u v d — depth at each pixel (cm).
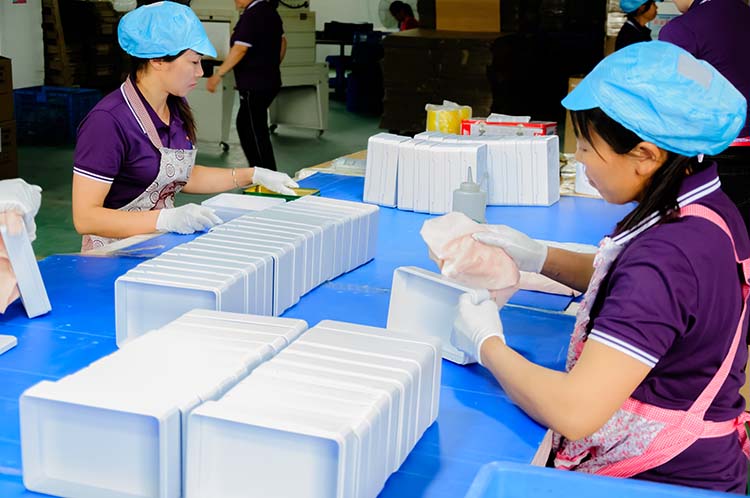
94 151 246
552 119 1033
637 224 125
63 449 113
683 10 310
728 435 133
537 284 209
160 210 250
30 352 160
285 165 757
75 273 208
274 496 106
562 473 107
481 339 137
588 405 119
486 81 712
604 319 120
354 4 1393
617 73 118
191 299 159
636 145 120
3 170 667
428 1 768
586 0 1048
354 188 326
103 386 115
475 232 165
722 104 116
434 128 347
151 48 242
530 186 304
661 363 126
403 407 120
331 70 1403
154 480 111
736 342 127
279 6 888
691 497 104
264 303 177
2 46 872
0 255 173
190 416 106
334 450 102
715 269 120
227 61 623
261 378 117
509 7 752
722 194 128
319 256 202
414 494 118
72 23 934
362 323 182
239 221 206
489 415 143
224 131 835
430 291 165
